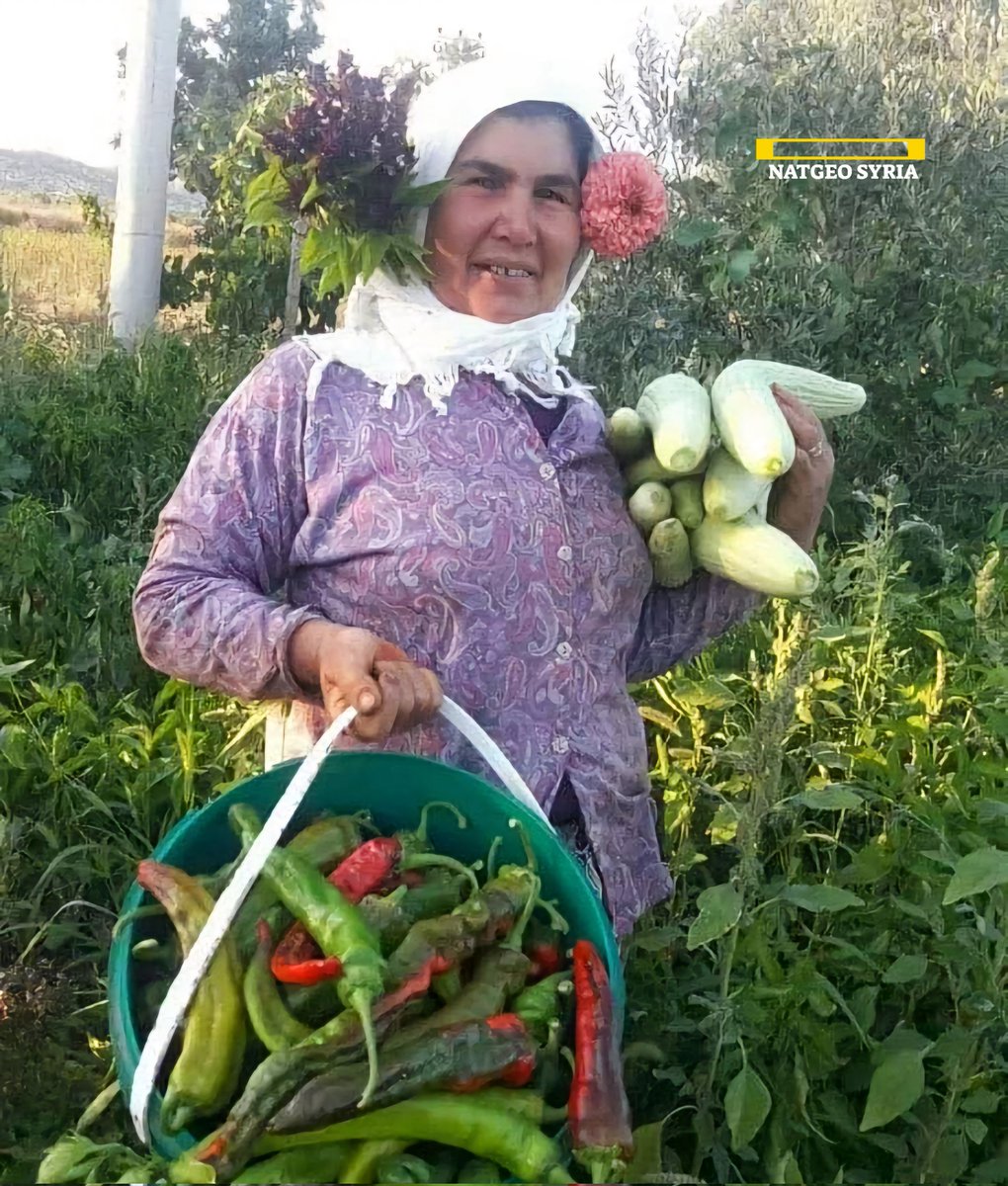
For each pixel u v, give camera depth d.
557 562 2.06
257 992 1.59
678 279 6.02
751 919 2.20
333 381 2.03
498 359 2.10
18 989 2.59
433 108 2.10
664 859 3.12
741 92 6.03
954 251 5.86
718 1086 2.36
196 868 1.81
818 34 6.75
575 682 2.09
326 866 1.77
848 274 5.95
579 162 2.22
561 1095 1.67
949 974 2.38
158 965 1.70
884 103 6.04
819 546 4.52
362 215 2.04
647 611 2.38
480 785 1.81
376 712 1.69
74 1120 2.36
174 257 11.22
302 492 2.02
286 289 9.45
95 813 3.29
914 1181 2.17
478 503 2.00
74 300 10.06
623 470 2.23
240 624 1.84
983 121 6.16
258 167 2.11
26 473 5.99
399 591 1.98
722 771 3.29
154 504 5.66
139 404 6.57
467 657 2.00
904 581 4.38
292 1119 1.45
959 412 5.79
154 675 4.17
